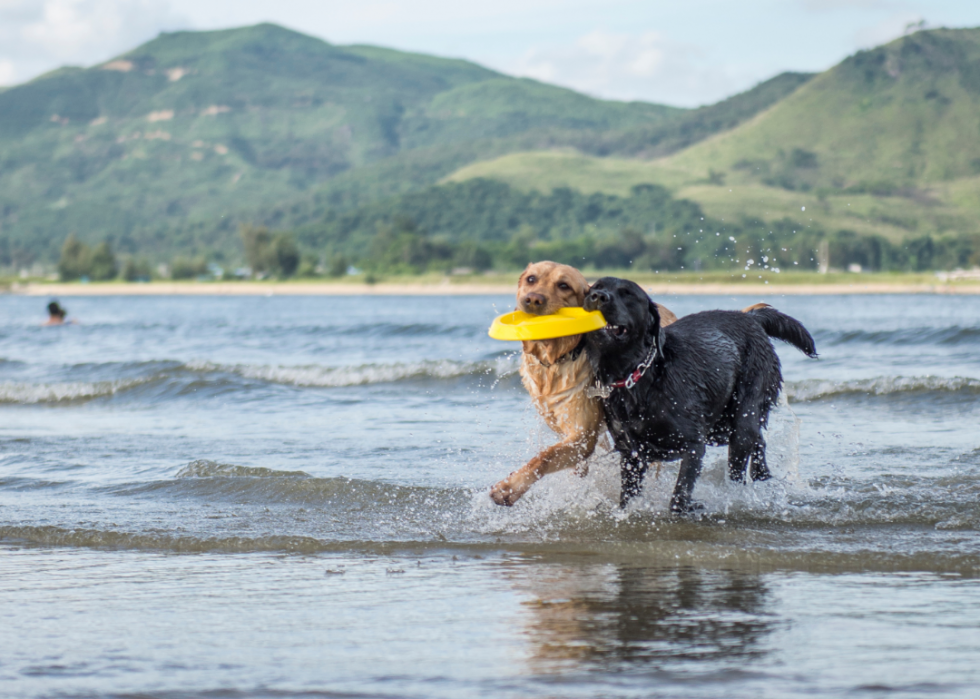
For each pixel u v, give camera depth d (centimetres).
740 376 673
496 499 639
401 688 329
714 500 660
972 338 1831
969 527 571
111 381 1428
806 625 393
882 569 490
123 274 18162
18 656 369
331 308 5844
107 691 330
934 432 923
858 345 1850
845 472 735
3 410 1316
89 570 509
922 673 335
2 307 7381
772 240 14075
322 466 805
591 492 679
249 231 17700
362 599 446
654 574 486
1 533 597
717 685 326
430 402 1244
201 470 766
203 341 2469
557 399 643
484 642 379
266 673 346
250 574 498
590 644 373
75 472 802
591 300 575
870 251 12975
